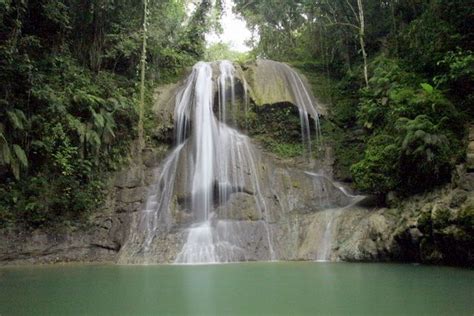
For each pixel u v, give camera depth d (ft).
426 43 46.68
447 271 28.73
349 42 67.92
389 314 15.64
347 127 59.16
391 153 40.04
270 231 44.65
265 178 51.72
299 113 58.65
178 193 49.24
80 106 49.88
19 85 44.68
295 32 90.58
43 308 17.63
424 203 35.09
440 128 36.81
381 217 38.42
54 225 44.11
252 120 58.29
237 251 41.63
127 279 27.27
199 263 39.01
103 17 57.62
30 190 44.06
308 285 23.30
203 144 54.29
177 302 18.65
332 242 41.01
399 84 46.09
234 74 61.26
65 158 44.55
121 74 62.69
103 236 45.44
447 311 16.08
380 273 28.12
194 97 58.85
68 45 54.70
